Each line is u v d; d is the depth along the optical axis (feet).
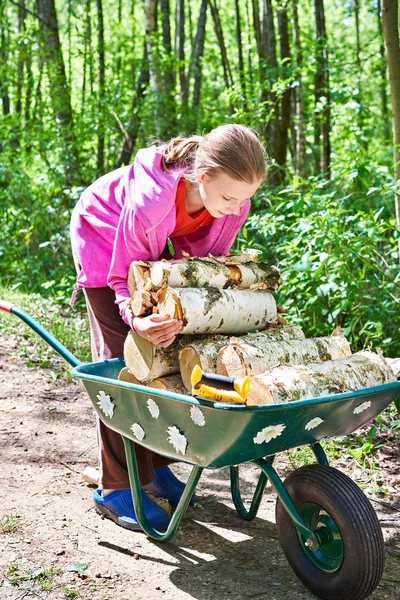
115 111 32.42
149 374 9.07
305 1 44.42
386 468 12.58
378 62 37.40
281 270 18.63
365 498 8.22
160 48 32.55
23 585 8.55
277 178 30.45
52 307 24.48
